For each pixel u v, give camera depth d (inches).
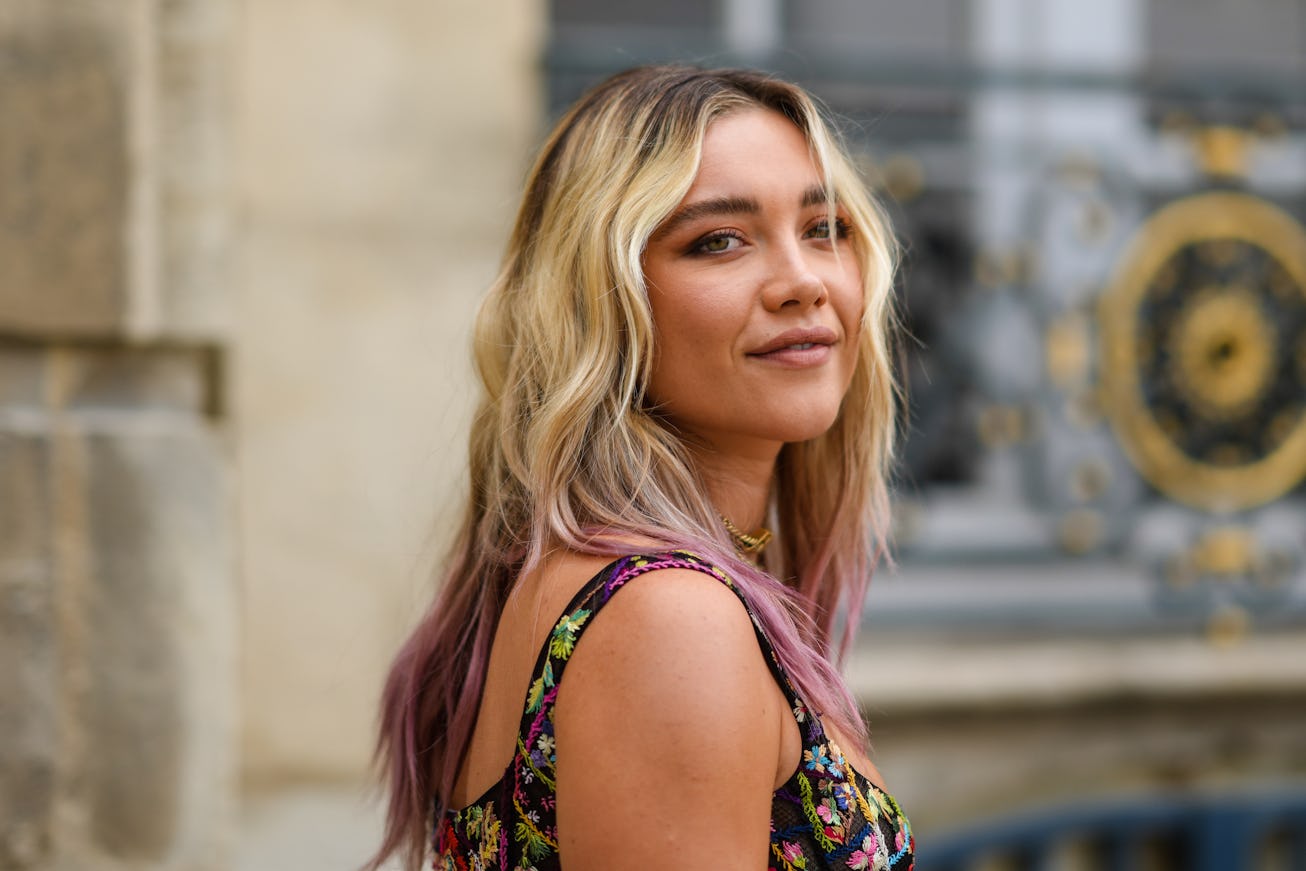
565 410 64.8
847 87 204.1
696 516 66.1
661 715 54.7
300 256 169.9
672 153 65.6
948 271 205.9
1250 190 211.6
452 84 174.6
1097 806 189.2
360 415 170.4
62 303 126.9
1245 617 203.9
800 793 60.4
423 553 92.8
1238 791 193.5
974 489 205.6
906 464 203.0
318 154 170.9
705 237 65.6
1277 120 212.5
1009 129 210.5
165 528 131.3
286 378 169.3
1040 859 187.6
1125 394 204.8
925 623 194.1
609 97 70.5
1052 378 205.2
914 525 200.4
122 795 130.2
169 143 132.8
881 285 73.5
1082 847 192.2
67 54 126.8
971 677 185.9
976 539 202.7
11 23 125.5
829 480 81.4
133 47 128.3
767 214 65.7
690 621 56.1
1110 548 205.5
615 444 65.1
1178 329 207.2
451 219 173.6
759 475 72.8
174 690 131.8
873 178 199.3
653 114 67.4
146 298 129.5
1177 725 196.7
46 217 126.4
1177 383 207.0
